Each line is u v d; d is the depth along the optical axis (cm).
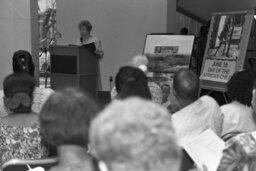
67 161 114
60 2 923
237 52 651
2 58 608
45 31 1105
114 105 69
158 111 68
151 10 853
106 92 785
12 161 178
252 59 676
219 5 981
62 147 114
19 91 223
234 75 263
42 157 215
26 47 611
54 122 114
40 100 289
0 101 286
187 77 230
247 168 157
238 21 660
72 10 916
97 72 709
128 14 873
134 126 64
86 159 114
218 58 678
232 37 663
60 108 115
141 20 864
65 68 673
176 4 940
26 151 217
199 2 977
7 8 605
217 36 687
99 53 696
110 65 895
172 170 64
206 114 225
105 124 66
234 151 156
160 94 312
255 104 233
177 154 65
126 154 63
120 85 233
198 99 233
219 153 189
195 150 192
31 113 226
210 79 679
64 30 926
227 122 253
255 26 748
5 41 607
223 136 236
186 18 1107
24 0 606
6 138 218
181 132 219
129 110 67
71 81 670
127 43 880
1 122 222
